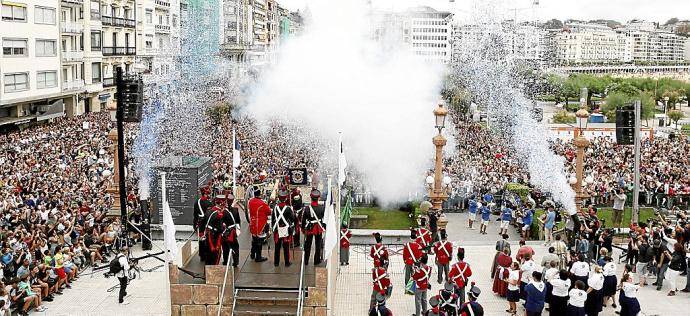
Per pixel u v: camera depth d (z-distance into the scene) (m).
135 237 26.61
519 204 31.92
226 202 19.28
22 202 27.92
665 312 19.88
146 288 22.02
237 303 17.75
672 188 36.06
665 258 21.61
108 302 20.72
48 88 59.94
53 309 20.03
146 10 83.25
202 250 20.14
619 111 25.75
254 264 19.55
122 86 23.64
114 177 27.78
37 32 57.72
